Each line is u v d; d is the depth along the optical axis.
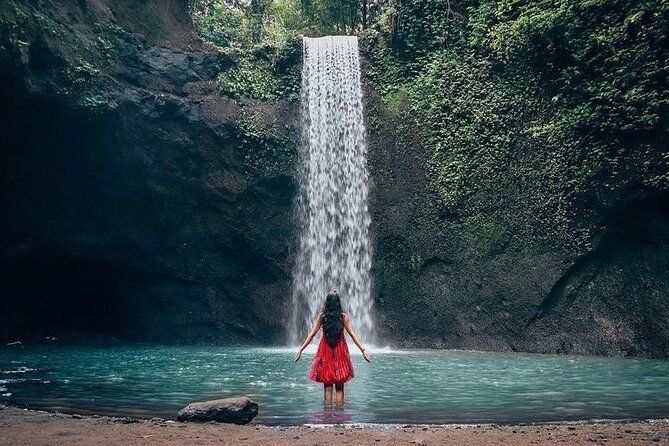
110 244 21.86
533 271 18.06
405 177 21.48
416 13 22.98
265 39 25.92
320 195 23.09
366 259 21.64
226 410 6.84
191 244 22.19
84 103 19.20
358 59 23.61
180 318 22.34
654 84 16.34
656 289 16.14
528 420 7.13
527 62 19.50
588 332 16.95
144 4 22.33
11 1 17.20
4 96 17.97
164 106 21.38
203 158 22.08
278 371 12.43
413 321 20.20
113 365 13.65
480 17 21.12
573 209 17.55
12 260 21.20
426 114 21.62
